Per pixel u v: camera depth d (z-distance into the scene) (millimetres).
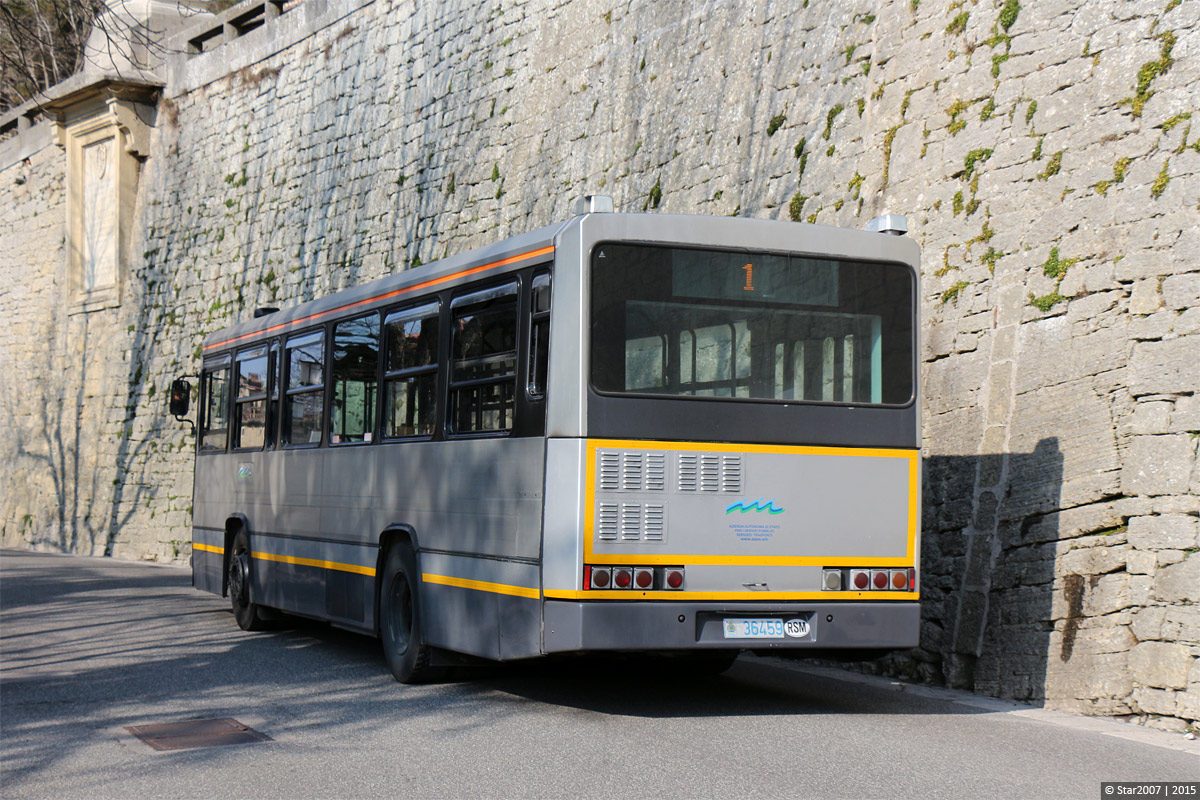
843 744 7172
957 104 11508
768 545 7785
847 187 12852
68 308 31219
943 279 11062
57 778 6359
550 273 7844
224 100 27344
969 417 10383
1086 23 10258
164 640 12359
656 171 16172
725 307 7875
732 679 10141
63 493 30703
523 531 7867
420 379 9531
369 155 22812
